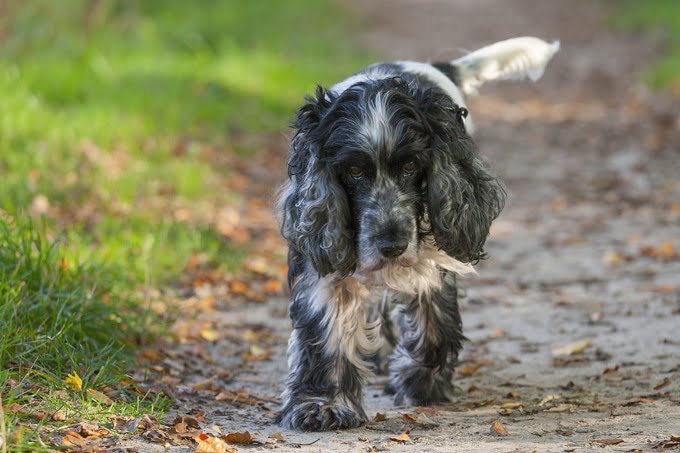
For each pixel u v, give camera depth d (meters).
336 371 7.41
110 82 19.59
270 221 14.38
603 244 13.55
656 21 37.94
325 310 7.38
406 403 8.14
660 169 18.11
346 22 37.59
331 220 6.90
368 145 6.75
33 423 6.51
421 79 8.22
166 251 11.97
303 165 7.08
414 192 6.98
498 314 10.76
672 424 6.93
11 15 20.20
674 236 13.78
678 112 23.09
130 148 15.97
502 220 15.00
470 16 42.31
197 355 9.25
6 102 16.16
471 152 7.25
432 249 7.27
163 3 29.48
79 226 11.89
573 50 33.97
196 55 24.44
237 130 19.50
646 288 11.35
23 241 8.93
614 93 26.31
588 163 18.84
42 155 14.35
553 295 11.35
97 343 8.49
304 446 6.67
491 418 7.48
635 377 8.45
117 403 7.26
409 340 8.01
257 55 26.11
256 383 8.71
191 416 7.33
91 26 22.55
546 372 8.83
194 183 14.81
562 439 6.71
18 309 8.12
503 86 27.53
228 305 11.06
